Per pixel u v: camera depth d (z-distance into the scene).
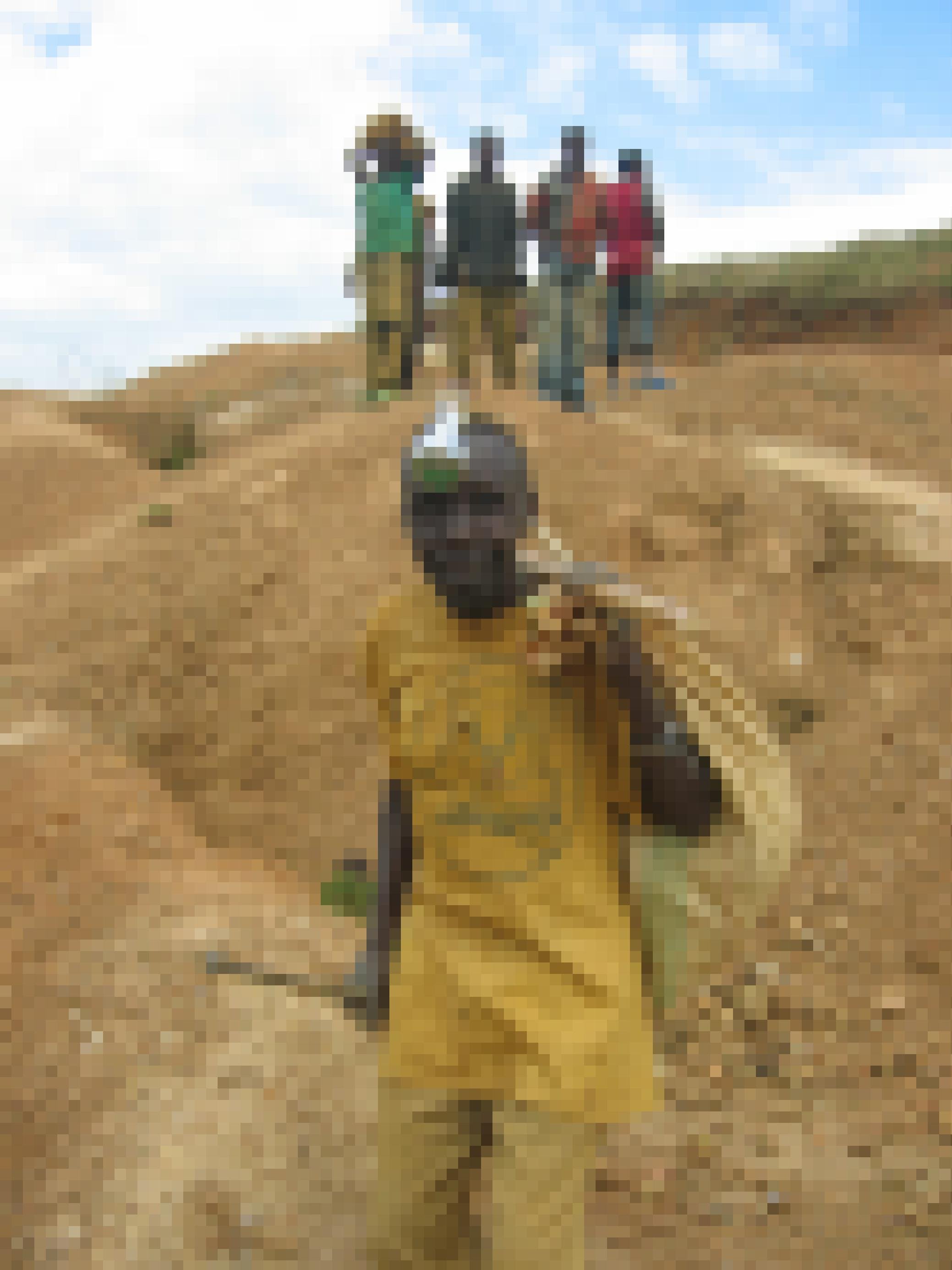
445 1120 2.14
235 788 6.40
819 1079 3.87
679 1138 3.61
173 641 7.44
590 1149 2.08
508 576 1.94
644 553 7.19
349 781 6.15
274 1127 3.39
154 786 6.38
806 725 5.95
